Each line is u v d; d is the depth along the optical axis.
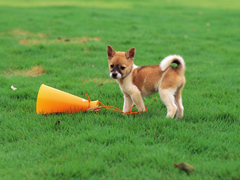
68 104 4.84
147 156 3.39
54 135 4.07
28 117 4.71
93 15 19.08
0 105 5.34
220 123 4.39
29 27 13.86
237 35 13.48
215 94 5.82
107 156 3.45
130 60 4.71
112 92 6.00
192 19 19.28
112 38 11.95
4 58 8.61
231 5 29.75
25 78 6.98
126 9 24.39
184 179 2.96
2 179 3.03
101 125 4.48
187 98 5.67
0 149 3.79
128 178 3.03
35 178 3.03
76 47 10.08
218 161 3.32
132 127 4.24
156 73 4.52
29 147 3.75
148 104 5.46
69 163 3.30
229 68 7.98
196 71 7.64
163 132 4.11
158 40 11.95
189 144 3.73
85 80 7.07
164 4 30.00
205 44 11.20
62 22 15.69
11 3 27.94
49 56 9.05
